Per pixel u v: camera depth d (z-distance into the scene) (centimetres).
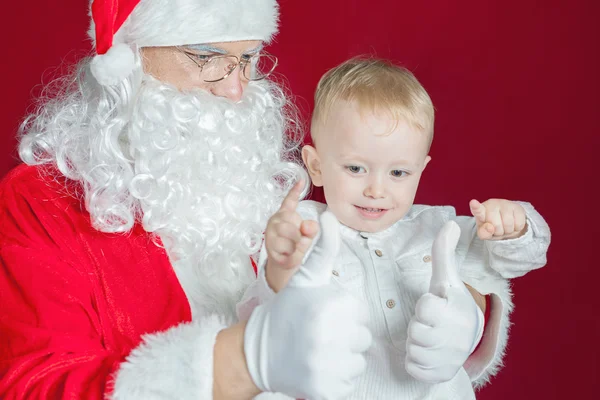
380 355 148
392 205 151
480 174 229
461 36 226
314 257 108
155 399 108
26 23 216
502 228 146
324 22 221
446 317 128
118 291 142
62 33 216
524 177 229
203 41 143
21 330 127
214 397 108
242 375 106
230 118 153
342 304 101
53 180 151
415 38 224
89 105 154
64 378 119
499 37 225
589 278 233
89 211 145
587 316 235
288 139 194
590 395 236
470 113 228
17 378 119
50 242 139
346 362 99
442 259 134
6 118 217
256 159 162
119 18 145
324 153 154
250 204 158
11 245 136
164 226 147
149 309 144
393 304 151
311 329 99
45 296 131
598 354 235
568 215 231
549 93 227
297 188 114
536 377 237
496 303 159
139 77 147
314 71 222
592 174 229
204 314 150
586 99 227
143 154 146
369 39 224
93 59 143
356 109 148
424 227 163
